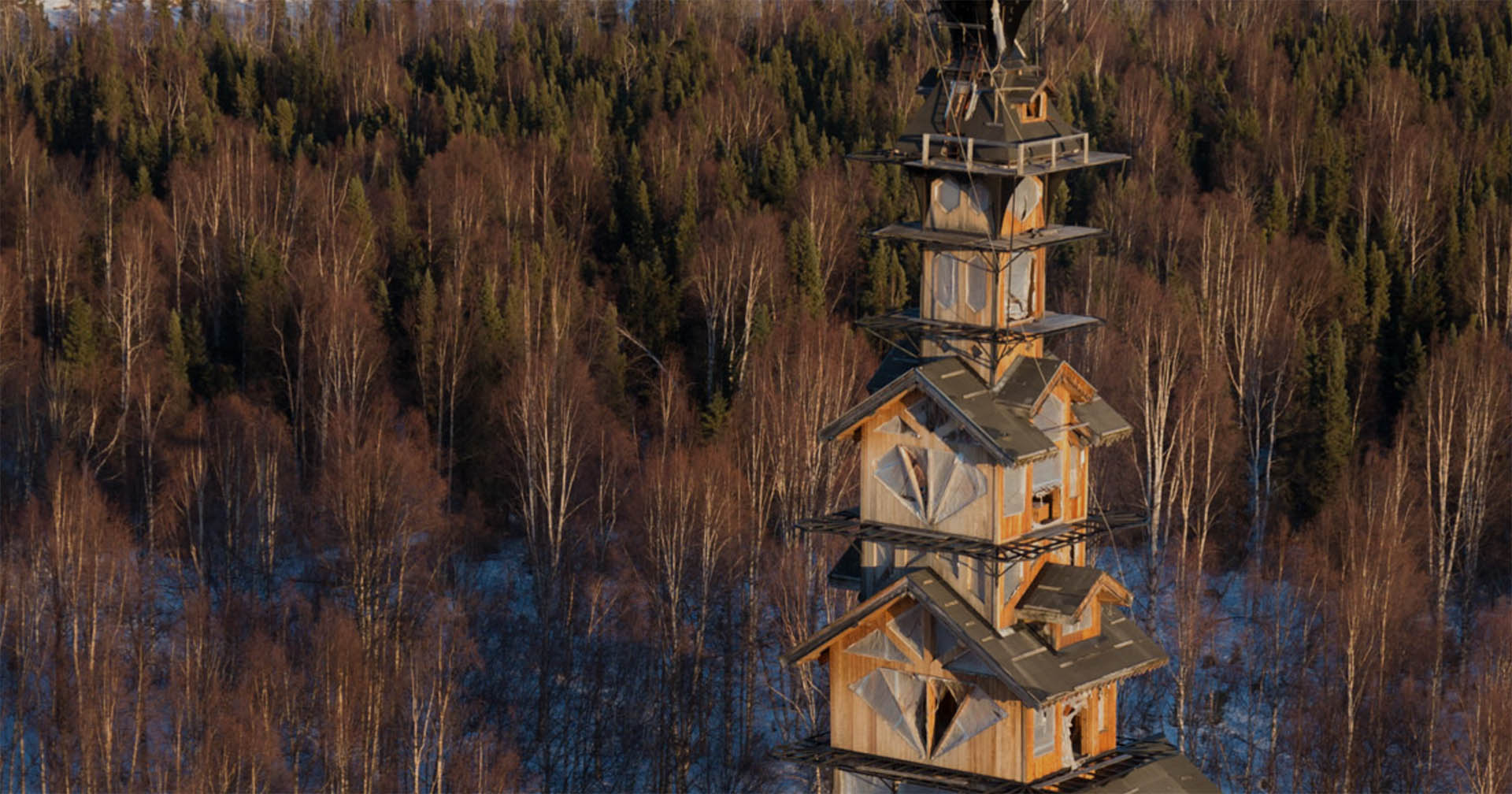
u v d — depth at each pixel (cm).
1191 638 16062
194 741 15275
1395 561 16162
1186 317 19825
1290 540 18938
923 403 6700
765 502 17888
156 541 19650
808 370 17775
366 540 17125
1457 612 18562
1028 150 6638
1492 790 14050
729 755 16050
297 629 17250
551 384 19400
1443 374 19225
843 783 7150
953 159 6700
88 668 15838
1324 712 15512
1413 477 18900
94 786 14900
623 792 15950
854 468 17312
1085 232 6781
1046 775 6750
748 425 19088
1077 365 19375
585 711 16650
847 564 7094
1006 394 6656
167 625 17825
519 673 17175
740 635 16988
